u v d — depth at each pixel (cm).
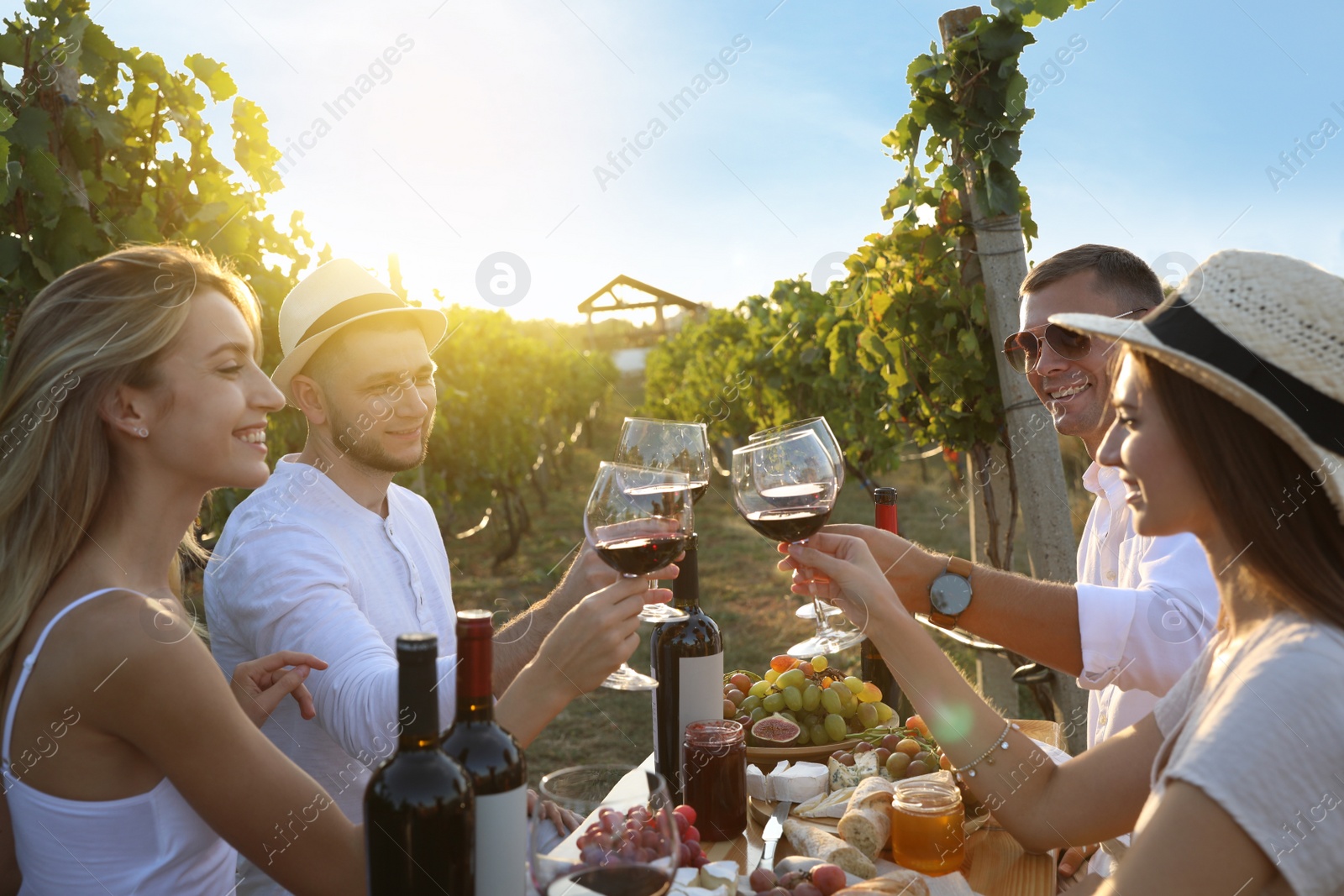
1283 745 102
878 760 189
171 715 132
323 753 212
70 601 138
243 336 153
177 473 149
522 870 117
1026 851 169
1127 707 218
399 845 107
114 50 355
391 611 230
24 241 323
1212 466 113
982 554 449
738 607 901
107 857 140
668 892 132
